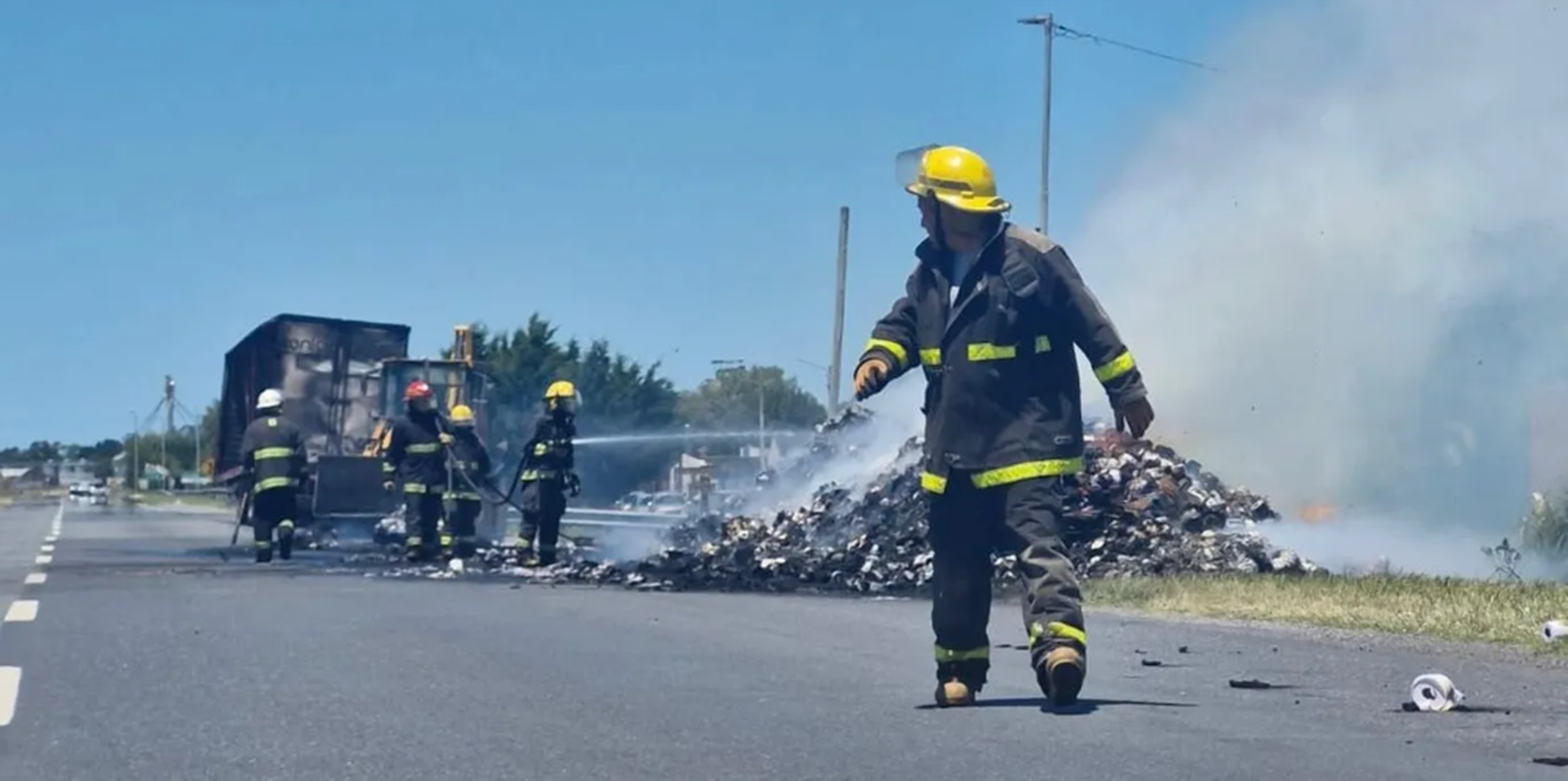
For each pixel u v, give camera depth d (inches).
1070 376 320.8
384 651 420.8
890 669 387.9
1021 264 315.6
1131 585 618.2
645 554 898.1
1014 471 316.8
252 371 1336.1
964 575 324.5
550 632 469.1
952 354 319.0
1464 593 553.3
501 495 897.5
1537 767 265.9
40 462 7362.2
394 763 275.7
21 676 375.9
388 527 1144.2
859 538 730.8
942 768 265.7
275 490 895.1
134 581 685.9
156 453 6501.0
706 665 394.0
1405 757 273.4
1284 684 363.6
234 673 380.5
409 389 891.4
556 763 273.7
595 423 2962.6
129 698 345.4
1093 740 288.5
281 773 269.7
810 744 287.1
